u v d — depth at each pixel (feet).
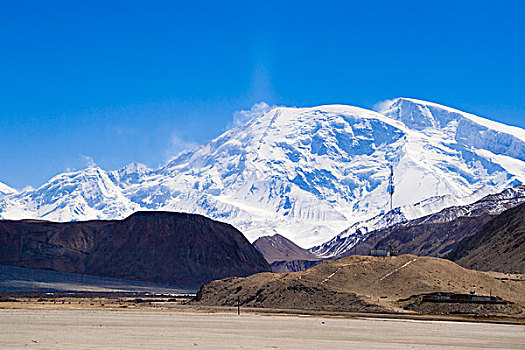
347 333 583.58
